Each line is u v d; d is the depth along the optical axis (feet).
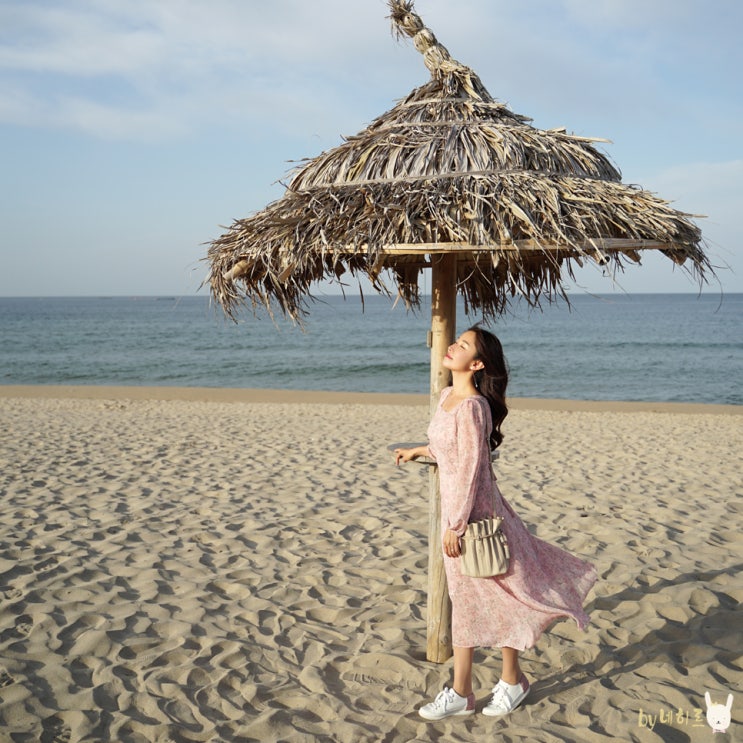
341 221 8.85
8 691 9.72
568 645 11.44
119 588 13.67
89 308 434.30
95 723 9.07
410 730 9.02
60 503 19.99
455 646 9.09
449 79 10.34
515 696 9.37
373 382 84.28
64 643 11.31
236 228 9.68
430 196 8.61
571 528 18.20
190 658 10.94
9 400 53.57
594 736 8.77
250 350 130.11
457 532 8.59
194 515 19.02
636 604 13.05
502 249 8.25
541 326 191.31
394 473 24.86
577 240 8.32
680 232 8.99
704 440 33.37
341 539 17.15
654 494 21.84
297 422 40.34
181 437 32.99
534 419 42.57
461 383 9.26
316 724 9.18
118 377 89.81
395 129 9.96
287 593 13.67
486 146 9.18
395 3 10.63
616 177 10.40
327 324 212.43
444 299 10.01
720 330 173.17
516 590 8.75
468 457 8.55
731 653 11.10
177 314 306.76
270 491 21.97
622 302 422.82
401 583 14.19
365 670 10.61
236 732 8.95
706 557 15.76
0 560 15.01
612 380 84.23
